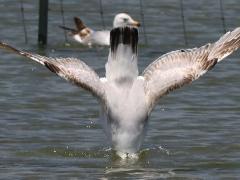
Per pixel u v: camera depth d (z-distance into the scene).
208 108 18.86
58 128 16.95
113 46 13.30
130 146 13.45
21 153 15.05
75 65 12.98
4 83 20.84
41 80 21.16
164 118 17.94
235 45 12.89
